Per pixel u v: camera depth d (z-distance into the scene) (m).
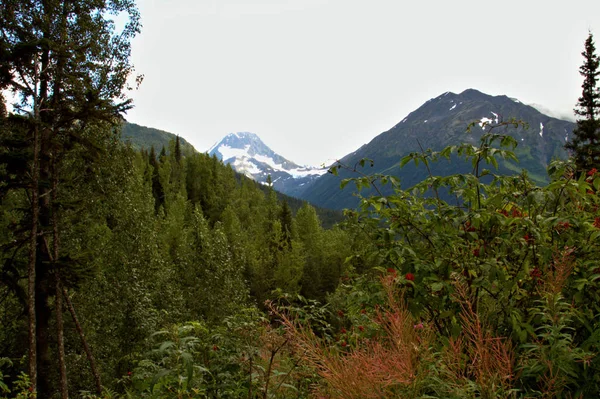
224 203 77.62
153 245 17.70
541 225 2.80
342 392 1.86
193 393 2.60
